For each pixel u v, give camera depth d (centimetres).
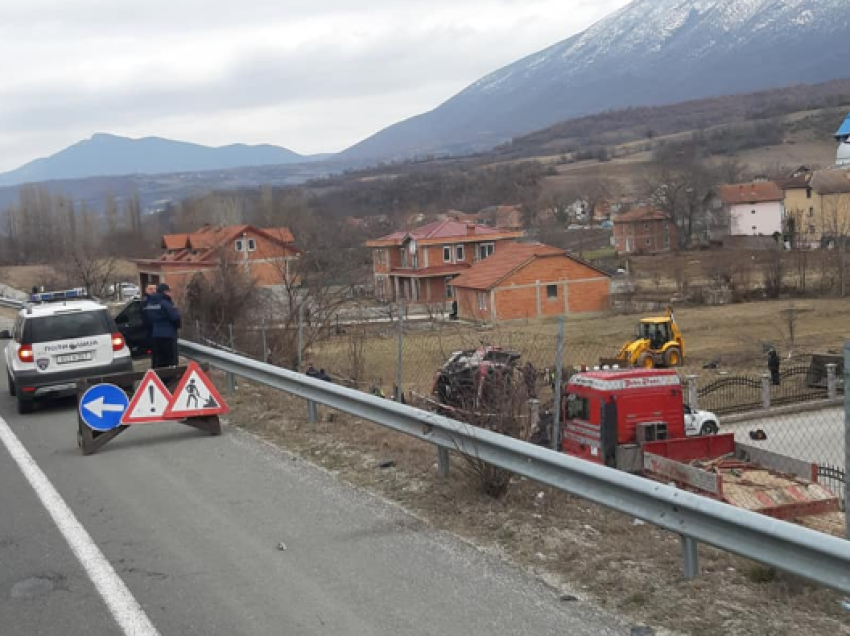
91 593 628
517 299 5847
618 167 18475
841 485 1433
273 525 770
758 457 1326
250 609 590
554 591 607
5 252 9594
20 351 1416
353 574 647
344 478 925
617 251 9981
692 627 543
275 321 2488
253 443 1114
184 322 2266
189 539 740
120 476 973
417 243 7175
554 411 1047
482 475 824
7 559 709
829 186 9194
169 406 1145
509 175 17688
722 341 4172
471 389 967
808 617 554
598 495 679
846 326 4431
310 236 5438
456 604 587
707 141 18938
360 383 1895
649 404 1600
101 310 1469
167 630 562
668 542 711
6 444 1197
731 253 8312
